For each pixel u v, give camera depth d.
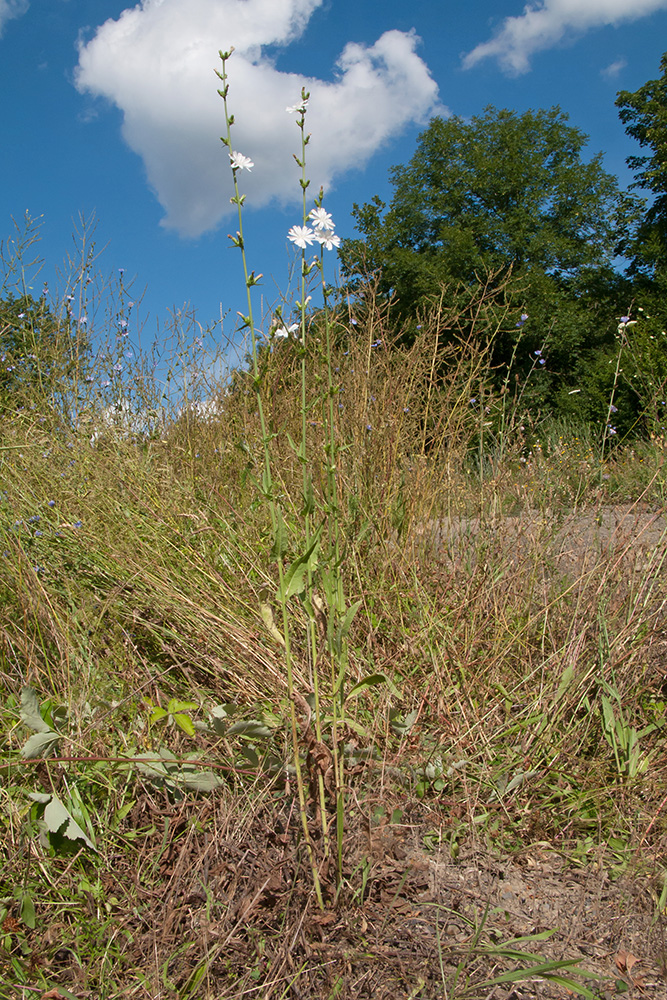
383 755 1.90
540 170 22.20
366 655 2.35
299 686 1.99
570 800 1.84
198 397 4.05
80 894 1.43
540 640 2.56
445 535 3.22
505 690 2.24
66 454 3.23
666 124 21.78
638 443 5.58
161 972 1.27
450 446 3.29
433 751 1.89
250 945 1.35
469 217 21.41
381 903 1.48
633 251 21.89
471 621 2.48
